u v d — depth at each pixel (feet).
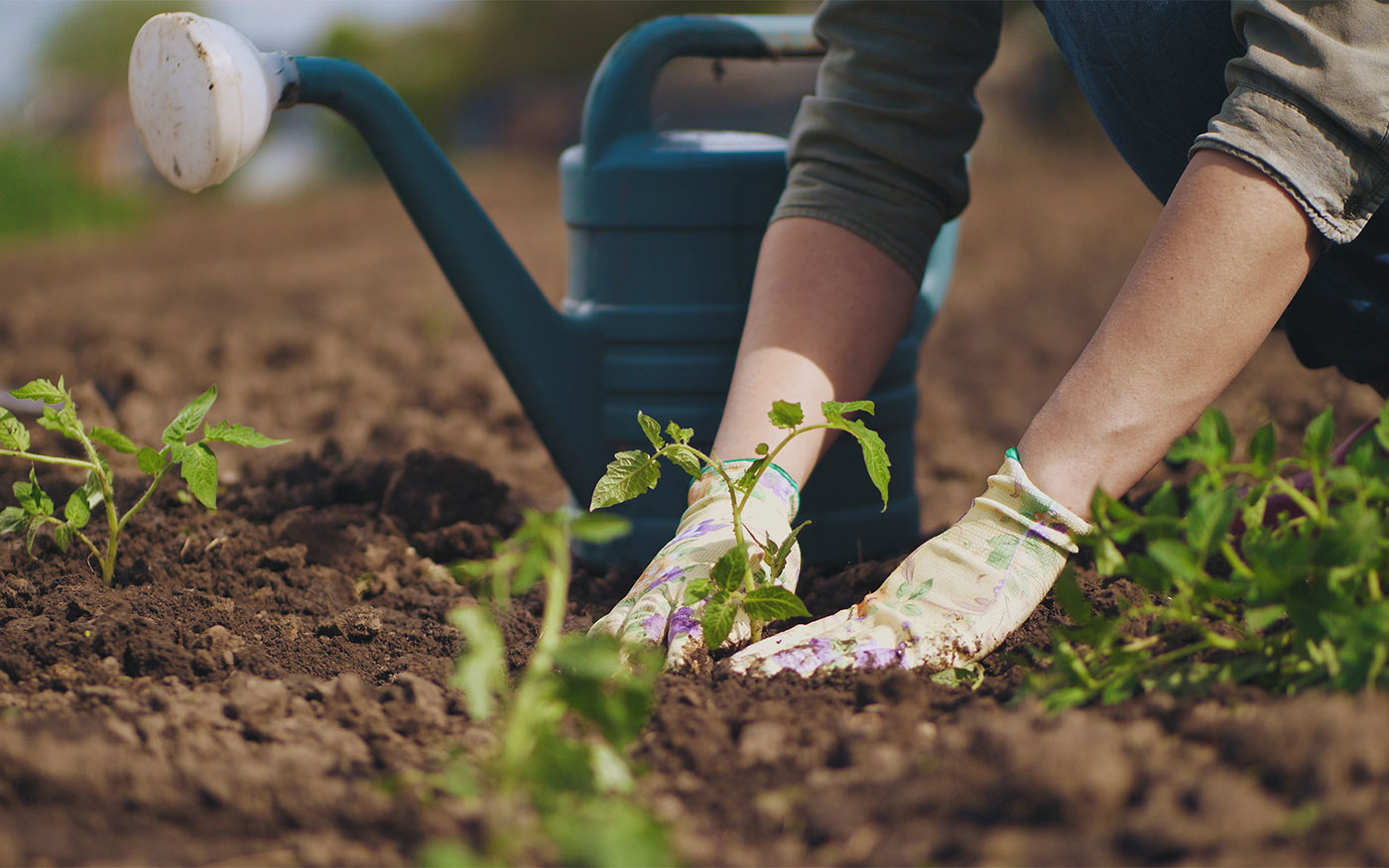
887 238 4.66
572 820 2.41
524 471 8.46
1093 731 2.68
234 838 2.61
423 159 5.26
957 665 3.62
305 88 4.93
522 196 35.47
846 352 4.55
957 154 4.85
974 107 4.93
